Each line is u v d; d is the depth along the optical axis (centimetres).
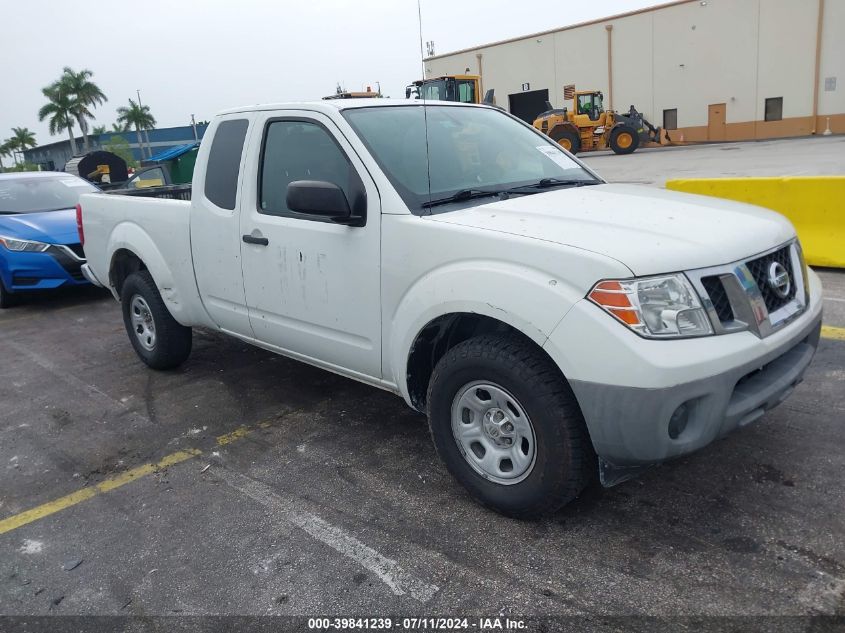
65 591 297
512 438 310
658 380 257
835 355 480
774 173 1547
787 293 310
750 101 3061
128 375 571
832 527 295
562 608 262
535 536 307
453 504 339
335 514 339
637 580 274
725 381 266
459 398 324
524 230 299
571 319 269
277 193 405
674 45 3212
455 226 313
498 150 410
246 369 562
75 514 360
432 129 397
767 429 384
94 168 1705
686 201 348
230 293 448
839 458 348
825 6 2788
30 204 922
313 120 386
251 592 287
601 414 268
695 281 270
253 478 382
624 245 276
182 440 439
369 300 354
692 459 360
